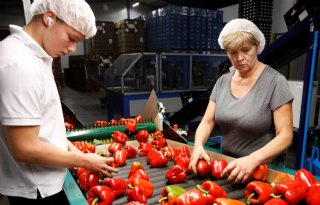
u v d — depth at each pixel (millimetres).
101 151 2076
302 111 2848
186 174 1585
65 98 10367
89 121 6887
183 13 6324
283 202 1102
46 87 1089
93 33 1196
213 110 1876
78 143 2020
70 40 1127
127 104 5398
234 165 1368
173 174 1471
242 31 1498
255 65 1624
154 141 2178
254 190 1216
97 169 1229
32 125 978
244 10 5910
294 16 3033
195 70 6379
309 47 2709
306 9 2832
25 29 1098
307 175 1263
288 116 1494
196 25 6492
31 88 961
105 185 1343
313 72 2703
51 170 1215
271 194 1180
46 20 1038
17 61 954
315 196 1113
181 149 1884
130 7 15945
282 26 6770
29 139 984
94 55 9688
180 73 6094
